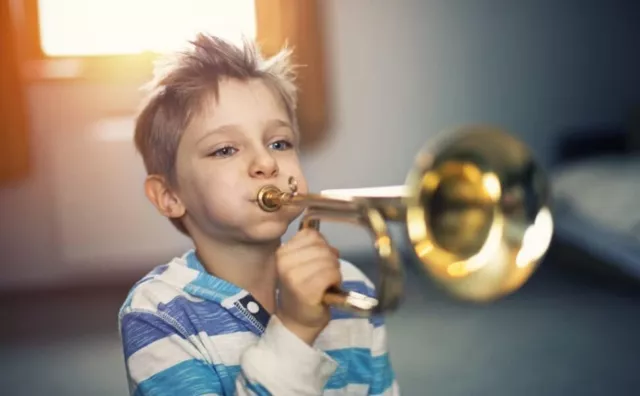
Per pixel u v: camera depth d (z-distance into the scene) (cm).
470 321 379
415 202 91
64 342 383
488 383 298
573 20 557
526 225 99
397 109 532
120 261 498
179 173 115
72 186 493
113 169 495
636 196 440
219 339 110
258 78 115
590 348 334
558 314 385
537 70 554
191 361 108
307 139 518
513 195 99
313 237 102
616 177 467
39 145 488
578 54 559
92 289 483
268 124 113
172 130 115
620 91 564
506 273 97
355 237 519
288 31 495
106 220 496
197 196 113
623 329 359
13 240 489
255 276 116
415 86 534
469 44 542
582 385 293
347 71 525
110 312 434
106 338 386
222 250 115
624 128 559
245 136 112
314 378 100
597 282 441
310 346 102
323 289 99
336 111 526
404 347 343
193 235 118
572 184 486
